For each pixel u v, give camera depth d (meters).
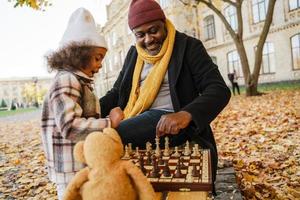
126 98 3.10
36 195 4.80
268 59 23.14
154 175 1.90
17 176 6.01
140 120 2.62
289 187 4.13
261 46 17.48
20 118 26.80
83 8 2.18
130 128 2.58
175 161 2.17
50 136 2.00
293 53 21.39
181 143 2.70
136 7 2.71
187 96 2.76
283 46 21.88
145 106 2.81
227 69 26.66
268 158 5.44
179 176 1.87
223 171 4.02
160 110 2.73
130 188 1.47
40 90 62.84
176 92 2.70
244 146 6.39
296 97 14.56
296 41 21.09
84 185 1.48
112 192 1.42
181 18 27.14
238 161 5.24
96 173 1.46
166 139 2.38
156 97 2.83
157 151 2.32
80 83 1.99
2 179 5.91
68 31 2.12
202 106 2.26
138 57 3.03
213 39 27.41
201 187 1.76
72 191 1.50
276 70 22.59
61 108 1.80
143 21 2.67
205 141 2.64
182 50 2.76
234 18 25.06
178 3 26.91
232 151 6.11
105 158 1.46
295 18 20.81
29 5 8.80
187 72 2.75
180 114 2.16
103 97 3.16
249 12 23.84
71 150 1.93
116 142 1.51
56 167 1.96
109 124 1.81
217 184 3.58
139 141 2.60
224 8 25.80
